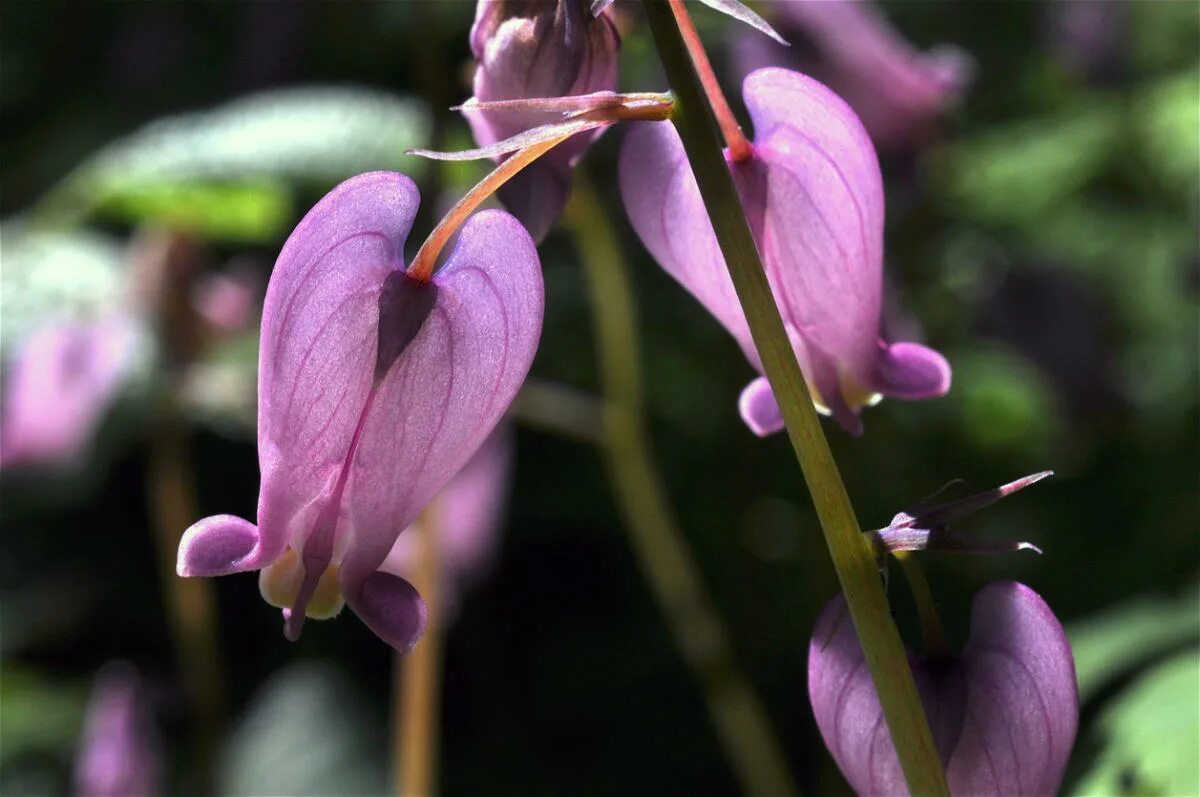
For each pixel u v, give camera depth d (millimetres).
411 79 519
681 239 194
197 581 407
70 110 611
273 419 184
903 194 391
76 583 586
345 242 184
